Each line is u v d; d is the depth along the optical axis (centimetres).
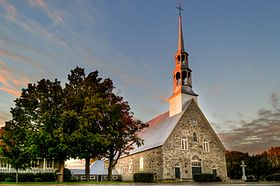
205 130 4681
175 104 4866
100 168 6438
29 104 3403
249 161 5956
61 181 3381
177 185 3145
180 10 5275
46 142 3072
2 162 3847
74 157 3375
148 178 3931
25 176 3869
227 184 3322
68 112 3169
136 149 5166
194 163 4447
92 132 3341
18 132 3272
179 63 5022
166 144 4312
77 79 3675
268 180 4519
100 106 3400
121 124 3684
